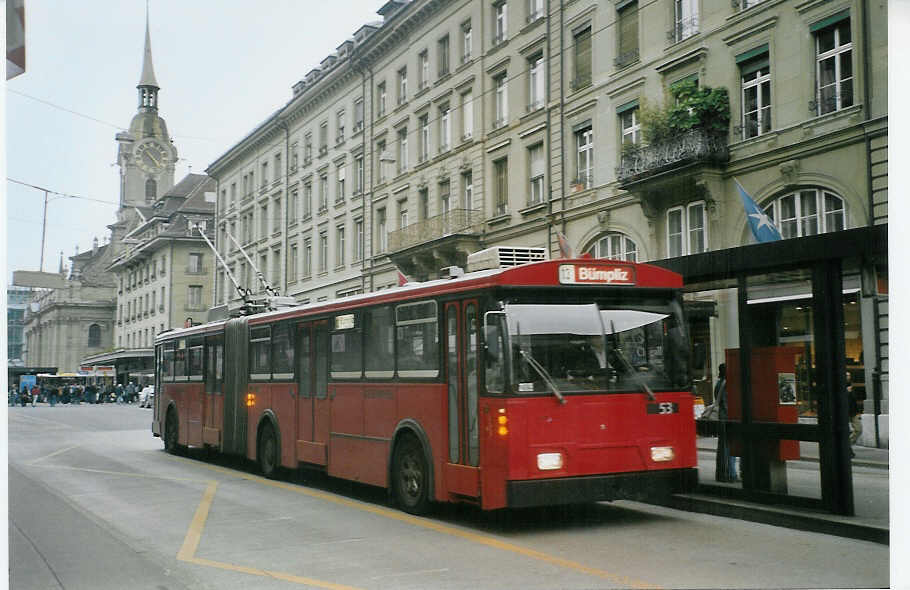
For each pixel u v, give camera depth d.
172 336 20.45
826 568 7.16
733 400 10.56
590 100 25.95
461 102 32.62
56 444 23.55
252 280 53.22
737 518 9.83
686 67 22.62
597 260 9.30
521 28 29.00
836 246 8.92
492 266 10.38
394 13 36.41
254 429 15.32
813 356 9.43
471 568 7.36
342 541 8.74
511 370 8.68
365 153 39.81
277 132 49.72
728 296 10.84
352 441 11.84
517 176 29.27
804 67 19.36
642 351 9.33
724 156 21.16
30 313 61.94
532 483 8.52
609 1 25.22
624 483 8.92
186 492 12.86
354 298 12.00
